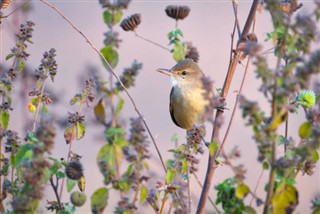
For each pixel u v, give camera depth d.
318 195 9.48
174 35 11.70
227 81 10.80
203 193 9.92
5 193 9.45
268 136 7.34
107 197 7.81
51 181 8.79
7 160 9.52
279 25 8.09
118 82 8.27
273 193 7.88
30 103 10.26
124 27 11.32
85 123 9.80
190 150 9.95
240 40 10.58
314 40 7.53
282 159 7.54
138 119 7.80
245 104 7.28
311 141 7.96
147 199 9.39
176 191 9.30
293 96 9.94
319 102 8.87
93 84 9.87
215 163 10.10
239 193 7.70
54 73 10.34
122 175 7.96
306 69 7.16
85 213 13.09
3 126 9.77
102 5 8.16
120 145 7.75
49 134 7.82
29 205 7.94
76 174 8.49
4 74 10.00
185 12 11.74
